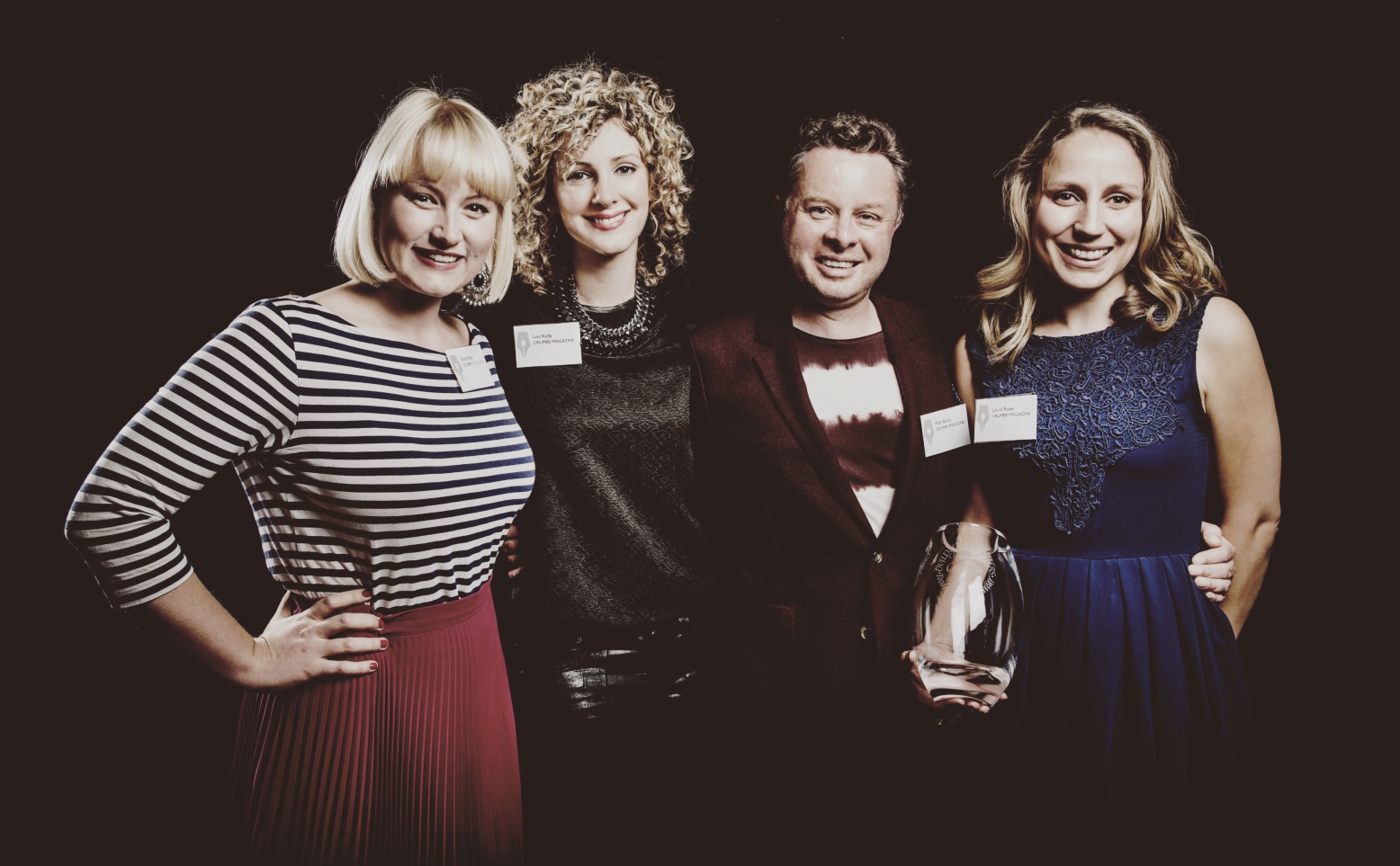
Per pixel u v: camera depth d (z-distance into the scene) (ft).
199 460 3.66
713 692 5.70
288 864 4.00
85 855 7.20
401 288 4.27
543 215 5.39
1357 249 6.97
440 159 4.00
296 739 4.02
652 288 5.70
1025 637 5.38
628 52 7.70
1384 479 7.06
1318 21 6.82
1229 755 5.16
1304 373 7.17
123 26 7.92
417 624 4.16
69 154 8.05
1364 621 7.18
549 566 5.36
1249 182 7.11
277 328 3.79
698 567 5.57
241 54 8.00
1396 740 7.02
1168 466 5.14
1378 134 6.81
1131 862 5.19
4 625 8.45
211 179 8.16
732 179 7.64
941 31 7.40
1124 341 5.26
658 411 5.45
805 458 5.47
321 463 3.86
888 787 5.68
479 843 4.37
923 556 5.24
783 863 5.72
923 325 5.75
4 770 7.86
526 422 5.35
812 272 5.34
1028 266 5.51
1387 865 6.40
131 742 8.20
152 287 8.29
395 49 7.93
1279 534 7.39
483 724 4.40
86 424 8.44
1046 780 5.34
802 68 7.56
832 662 5.48
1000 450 5.53
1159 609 5.14
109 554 3.63
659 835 5.51
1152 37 7.14
